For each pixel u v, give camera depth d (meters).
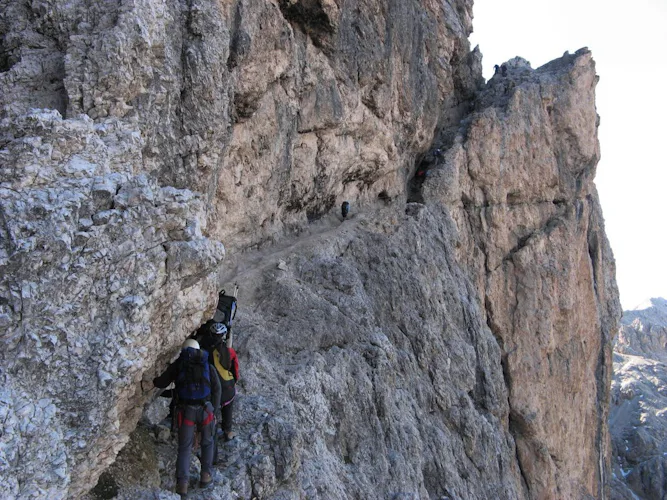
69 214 5.29
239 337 10.28
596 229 29.05
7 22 6.80
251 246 13.47
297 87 13.57
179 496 6.43
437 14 22.11
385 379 11.51
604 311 29.67
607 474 29.70
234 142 11.83
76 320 5.39
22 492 4.84
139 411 6.67
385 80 16.98
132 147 6.62
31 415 5.00
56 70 6.67
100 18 6.80
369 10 15.92
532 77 26.06
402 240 16.66
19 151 5.32
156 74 7.48
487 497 14.12
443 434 13.05
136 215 5.85
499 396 17.81
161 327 6.47
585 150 26.59
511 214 23.94
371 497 9.48
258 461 7.43
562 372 24.33
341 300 12.37
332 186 16.52
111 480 6.30
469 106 25.73
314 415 9.42
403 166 20.88
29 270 5.07
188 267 6.46
